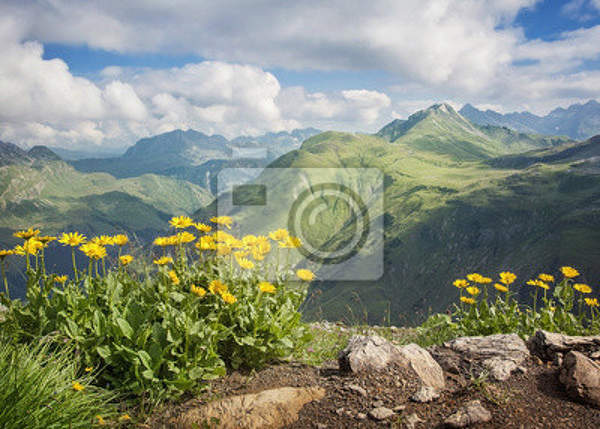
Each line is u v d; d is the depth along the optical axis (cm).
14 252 98
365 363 105
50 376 84
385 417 86
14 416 74
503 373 101
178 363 96
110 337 98
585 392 88
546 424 82
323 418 88
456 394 95
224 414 88
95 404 86
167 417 87
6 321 96
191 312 97
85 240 104
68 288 101
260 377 105
